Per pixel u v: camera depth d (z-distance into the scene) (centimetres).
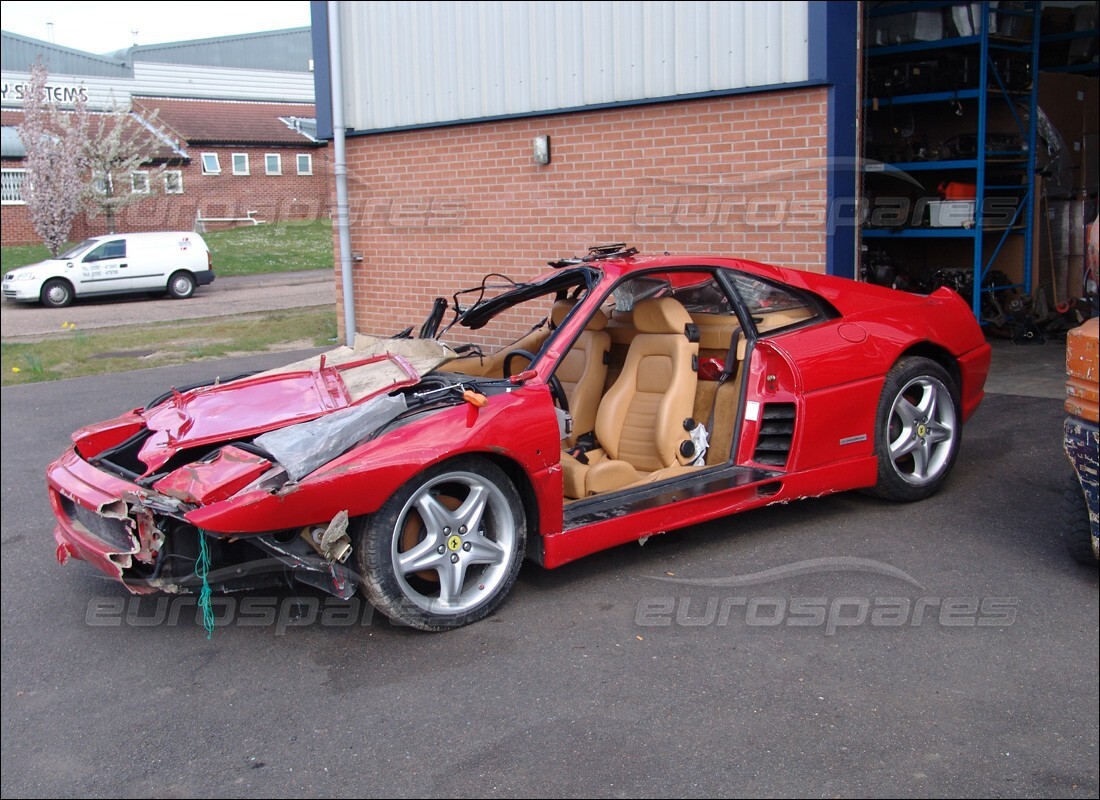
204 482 366
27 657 410
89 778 317
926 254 1127
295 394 441
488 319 549
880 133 1081
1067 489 427
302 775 311
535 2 941
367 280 1162
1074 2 1252
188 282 2161
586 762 308
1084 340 391
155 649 410
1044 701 331
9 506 646
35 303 2175
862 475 500
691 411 489
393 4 1065
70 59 2855
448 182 1055
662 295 496
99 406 966
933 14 1005
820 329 496
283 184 1973
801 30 768
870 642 377
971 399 555
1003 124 1069
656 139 873
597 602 424
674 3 841
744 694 344
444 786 300
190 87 2716
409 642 397
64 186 2425
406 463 374
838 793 287
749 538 490
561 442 470
